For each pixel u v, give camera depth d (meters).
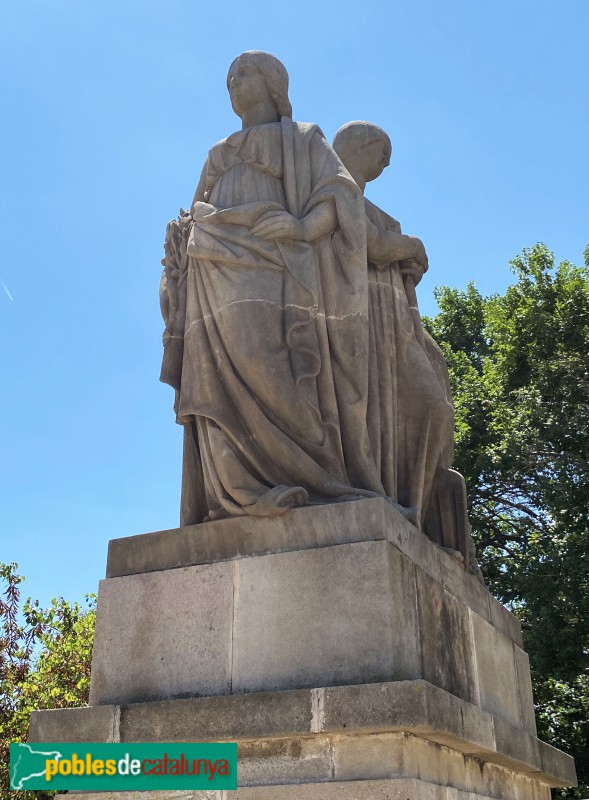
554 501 13.77
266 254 5.09
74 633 13.19
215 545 4.59
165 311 5.42
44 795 11.33
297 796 3.78
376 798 3.67
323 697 3.85
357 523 4.34
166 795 4.03
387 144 6.32
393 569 4.23
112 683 4.49
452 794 4.18
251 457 4.78
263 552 4.46
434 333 20.03
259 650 4.24
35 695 12.12
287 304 5.03
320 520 4.41
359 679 4.00
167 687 4.37
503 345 16.53
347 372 5.07
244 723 3.94
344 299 5.18
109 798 4.12
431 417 5.55
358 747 3.81
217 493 4.75
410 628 4.26
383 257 5.75
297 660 4.15
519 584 13.40
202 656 4.36
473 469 15.18
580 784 14.55
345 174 5.39
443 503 5.76
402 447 5.50
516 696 5.78
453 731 3.99
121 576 4.73
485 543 15.60
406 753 3.76
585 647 12.99
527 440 14.59
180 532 4.70
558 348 15.81
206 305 5.14
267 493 4.54
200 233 5.23
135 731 4.15
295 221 5.18
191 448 5.07
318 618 4.19
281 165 5.44
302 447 4.82
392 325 5.64
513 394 15.70
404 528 4.55
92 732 4.23
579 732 14.98
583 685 15.06
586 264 16.98
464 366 17.36
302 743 3.90
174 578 4.57
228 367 4.96
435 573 4.84
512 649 5.95
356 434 4.98
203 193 5.64
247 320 4.95
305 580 4.29
